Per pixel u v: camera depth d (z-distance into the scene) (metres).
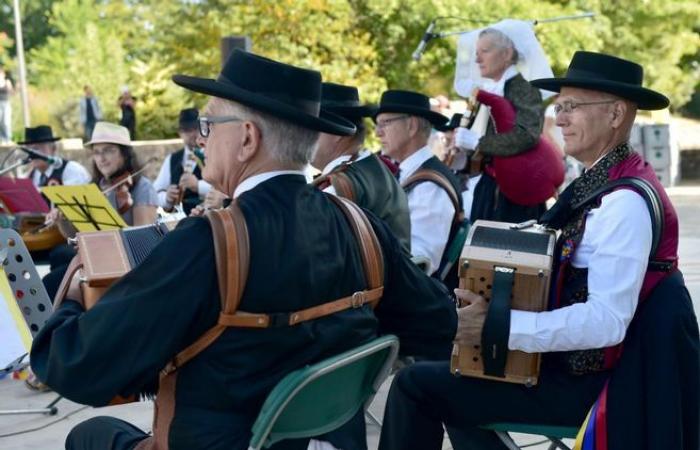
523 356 2.47
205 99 19.23
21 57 25.08
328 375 1.99
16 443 3.85
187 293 1.84
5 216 6.01
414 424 2.66
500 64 4.40
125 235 2.30
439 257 3.70
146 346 1.83
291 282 1.91
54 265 5.41
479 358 2.51
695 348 2.41
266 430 1.86
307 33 16.75
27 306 2.92
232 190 2.05
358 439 2.16
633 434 2.37
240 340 1.89
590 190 2.49
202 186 6.44
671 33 18.89
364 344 2.06
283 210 1.96
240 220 1.89
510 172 4.09
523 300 2.43
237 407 1.91
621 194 2.37
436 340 2.30
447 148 5.89
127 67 29.73
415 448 2.67
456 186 3.81
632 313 2.34
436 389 2.62
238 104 2.00
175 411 1.94
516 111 4.17
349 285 2.06
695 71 21.89
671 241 2.43
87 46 29.73
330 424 2.05
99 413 4.24
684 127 23.77
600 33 17.52
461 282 2.47
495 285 2.42
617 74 2.52
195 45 18.53
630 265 2.33
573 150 2.55
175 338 1.84
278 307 1.91
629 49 18.56
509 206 4.21
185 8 18.20
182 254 1.86
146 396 2.04
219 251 1.86
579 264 2.44
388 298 2.22
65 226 5.56
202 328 1.89
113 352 1.83
